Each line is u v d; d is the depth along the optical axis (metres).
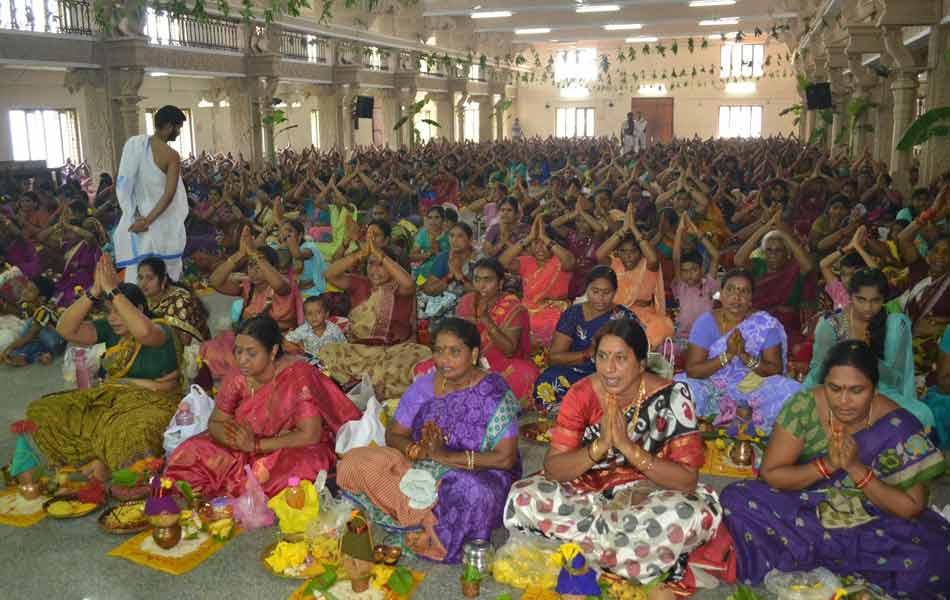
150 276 4.50
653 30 31.11
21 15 13.31
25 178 14.21
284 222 6.24
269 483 3.42
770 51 37.34
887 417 2.82
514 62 37.56
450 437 3.24
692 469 2.84
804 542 2.84
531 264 5.71
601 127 40.59
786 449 2.91
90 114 14.82
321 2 21.36
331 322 5.28
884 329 3.82
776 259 5.39
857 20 14.59
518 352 4.71
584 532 2.93
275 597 2.84
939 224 5.79
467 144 27.23
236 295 5.46
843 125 20.86
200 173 15.52
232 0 17.08
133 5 14.44
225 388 3.57
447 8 24.03
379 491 3.14
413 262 7.38
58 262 7.66
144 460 3.63
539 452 4.16
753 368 4.14
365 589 2.84
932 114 8.27
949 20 10.12
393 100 26.27
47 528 3.32
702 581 2.88
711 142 28.25
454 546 3.05
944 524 2.85
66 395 3.85
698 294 5.48
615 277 4.43
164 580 2.95
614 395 2.89
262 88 18.75
